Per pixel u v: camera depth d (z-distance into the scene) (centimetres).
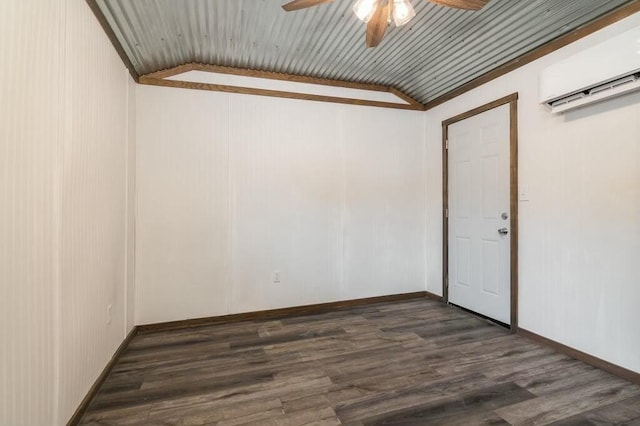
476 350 237
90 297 178
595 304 212
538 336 250
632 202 193
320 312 331
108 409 167
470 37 249
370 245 361
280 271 324
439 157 364
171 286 288
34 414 122
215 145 302
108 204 210
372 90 361
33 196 122
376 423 155
